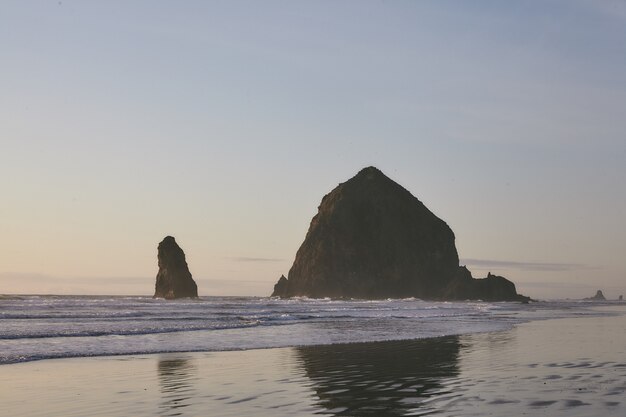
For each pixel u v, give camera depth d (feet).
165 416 36.63
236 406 39.63
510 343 88.33
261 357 71.26
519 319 173.78
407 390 45.01
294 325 134.72
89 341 87.81
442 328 126.52
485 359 66.28
